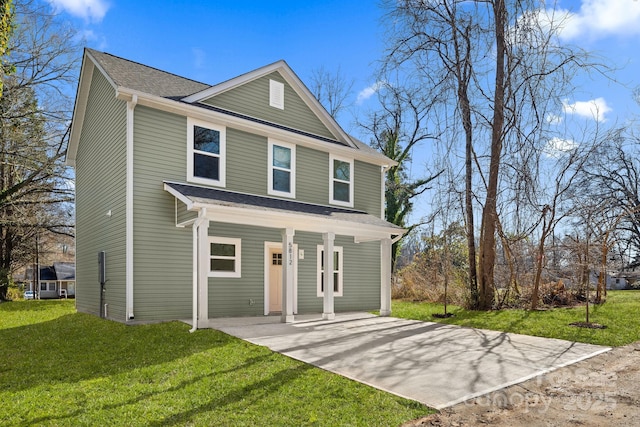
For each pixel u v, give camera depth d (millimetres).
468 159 13086
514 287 13906
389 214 23953
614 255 18672
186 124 10742
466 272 15102
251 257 11906
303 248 13188
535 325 9422
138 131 9977
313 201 13352
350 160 14625
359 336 8234
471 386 5082
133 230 9758
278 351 6754
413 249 24453
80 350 7109
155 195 10125
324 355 6527
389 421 4023
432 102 13203
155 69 12602
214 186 11086
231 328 8891
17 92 19328
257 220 9555
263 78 12664
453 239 14812
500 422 4035
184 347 6984
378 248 15398
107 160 11406
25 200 21578
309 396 4664
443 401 4578
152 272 9953
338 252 14156
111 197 10945
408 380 5289
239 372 5562
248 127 11758
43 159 19859
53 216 24453
